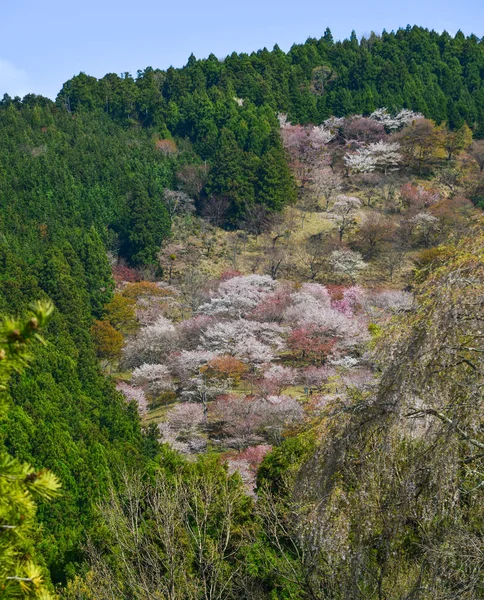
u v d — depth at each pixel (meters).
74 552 17.17
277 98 107.31
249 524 15.06
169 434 40.16
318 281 69.69
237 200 82.25
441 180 89.75
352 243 76.25
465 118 104.25
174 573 12.02
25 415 25.59
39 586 4.87
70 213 72.19
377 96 106.25
